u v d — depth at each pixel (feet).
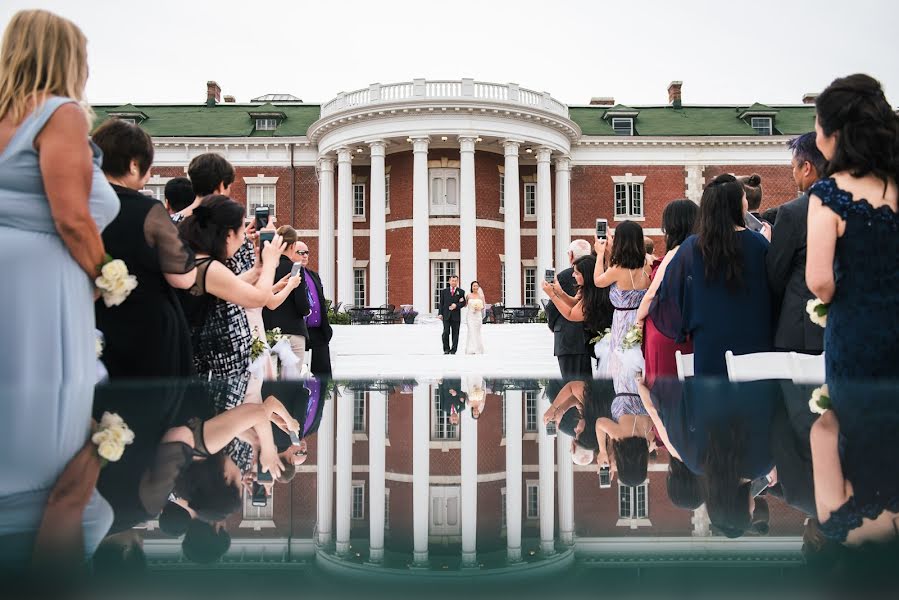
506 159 95.35
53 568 1.46
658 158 108.78
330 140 100.27
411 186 100.42
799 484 2.42
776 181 108.88
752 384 6.63
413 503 2.35
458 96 92.63
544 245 99.19
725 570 1.48
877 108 8.00
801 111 117.70
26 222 6.94
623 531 1.89
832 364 7.91
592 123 113.50
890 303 7.64
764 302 11.25
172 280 9.00
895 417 4.02
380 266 94.89
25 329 6.76
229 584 1.38
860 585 1.36
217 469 2.76
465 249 92.73
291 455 3.27
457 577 1.48
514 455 3.27
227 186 13.43
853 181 7.85
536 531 1.94
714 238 11.23
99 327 8.60
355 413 4.81
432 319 91.25
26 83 7.26
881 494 2.25
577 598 1.29
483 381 7.93
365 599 1.31
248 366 10.67
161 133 109.40
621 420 4.30
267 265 10.99
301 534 1.89
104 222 7.95
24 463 2.76
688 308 11.48
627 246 15.01
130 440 3.34
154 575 1.42
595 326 17.22
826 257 7.81
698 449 3.25
